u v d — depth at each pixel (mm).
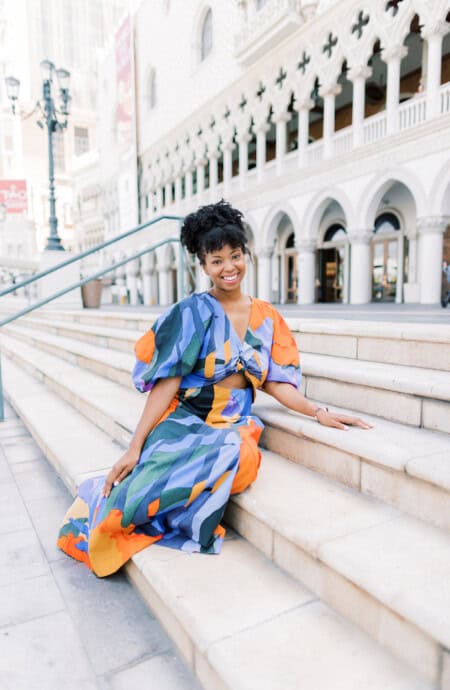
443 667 1050
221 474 1657
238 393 1973
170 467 1676
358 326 2777
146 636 1534
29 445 3562
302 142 16297
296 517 1543
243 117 19250
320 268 20312
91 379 4234
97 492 1931
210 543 1683
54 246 11031
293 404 2002
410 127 12414
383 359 2551
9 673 1374
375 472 1668
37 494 2695
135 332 4941
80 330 6059
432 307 10133
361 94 14078
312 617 1325
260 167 18578
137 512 1645
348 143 14797
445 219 12297
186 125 23453
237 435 1762
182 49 23266
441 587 1160
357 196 14328
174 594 1427
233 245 1822
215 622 1300
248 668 1136
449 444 1703
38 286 10906
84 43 71375
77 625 1586
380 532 1438
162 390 1832
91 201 46719
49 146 11367
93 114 70500
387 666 1144
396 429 1913
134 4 28656
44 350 6602
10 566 1949
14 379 5312
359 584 1228
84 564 1963
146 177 28781
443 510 1441
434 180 12109
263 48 17000
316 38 15117
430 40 11922
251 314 1973
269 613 1342
